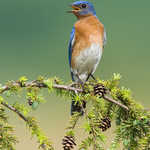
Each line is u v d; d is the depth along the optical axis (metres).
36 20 34.06
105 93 7.90
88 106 7.77
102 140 7.13
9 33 33.25
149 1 32.75
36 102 7.28
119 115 8.05
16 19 34.16
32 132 6.97
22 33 33.19
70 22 33.91
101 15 33.38
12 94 7.39
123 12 33.09
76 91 7.78
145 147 7.34
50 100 16.95
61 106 16.84
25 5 34.44
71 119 7.41
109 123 7.85
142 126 7.64
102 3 33.59
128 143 7.58
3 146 6.94
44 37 32.66
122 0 33.44
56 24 33.88
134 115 7.77
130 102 7.99
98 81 8.39
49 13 34.47
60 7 34.41
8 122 7.15
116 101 7.88
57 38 32.28
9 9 34.09
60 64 26.22
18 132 13.41
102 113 7.81
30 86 7.47
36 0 34.28
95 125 7.23
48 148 6.86
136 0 33.12
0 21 33.72
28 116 7.10
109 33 31.28
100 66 24.56
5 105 7.06
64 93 7.91
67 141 7.09
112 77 8.40
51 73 24.09
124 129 7.63
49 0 34.62
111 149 7.52
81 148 7.09
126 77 23.22
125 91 8.04
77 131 7.40
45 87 7.58
